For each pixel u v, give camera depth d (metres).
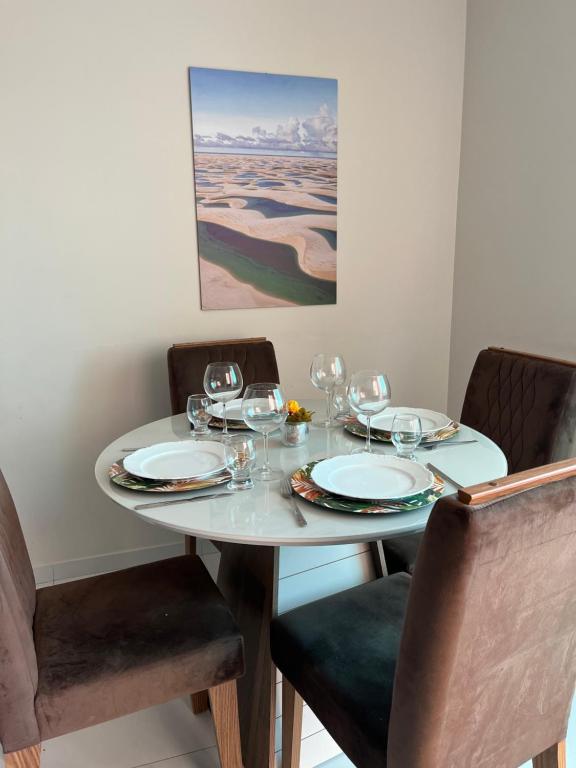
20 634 1.04
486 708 0.90
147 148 2.15
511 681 0.91
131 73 2.09
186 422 1.77
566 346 2.13
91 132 2.08
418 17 2.43
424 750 0.86
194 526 1.08
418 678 0.82
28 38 1.96
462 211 2.64
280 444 1.56
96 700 1.11
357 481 1.23
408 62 2.46
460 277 2.69
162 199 2.21
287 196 2.37
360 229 2.53
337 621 1.24
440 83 2.53
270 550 1.32
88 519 2.34
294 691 1.26
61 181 2.07
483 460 1.37
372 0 2.34
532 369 1.81
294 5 2.24
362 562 1.50
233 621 1.27
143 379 2.32
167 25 2.10
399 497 1.13
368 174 2.49
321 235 2.46
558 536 0.83
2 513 1.25
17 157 2.01
